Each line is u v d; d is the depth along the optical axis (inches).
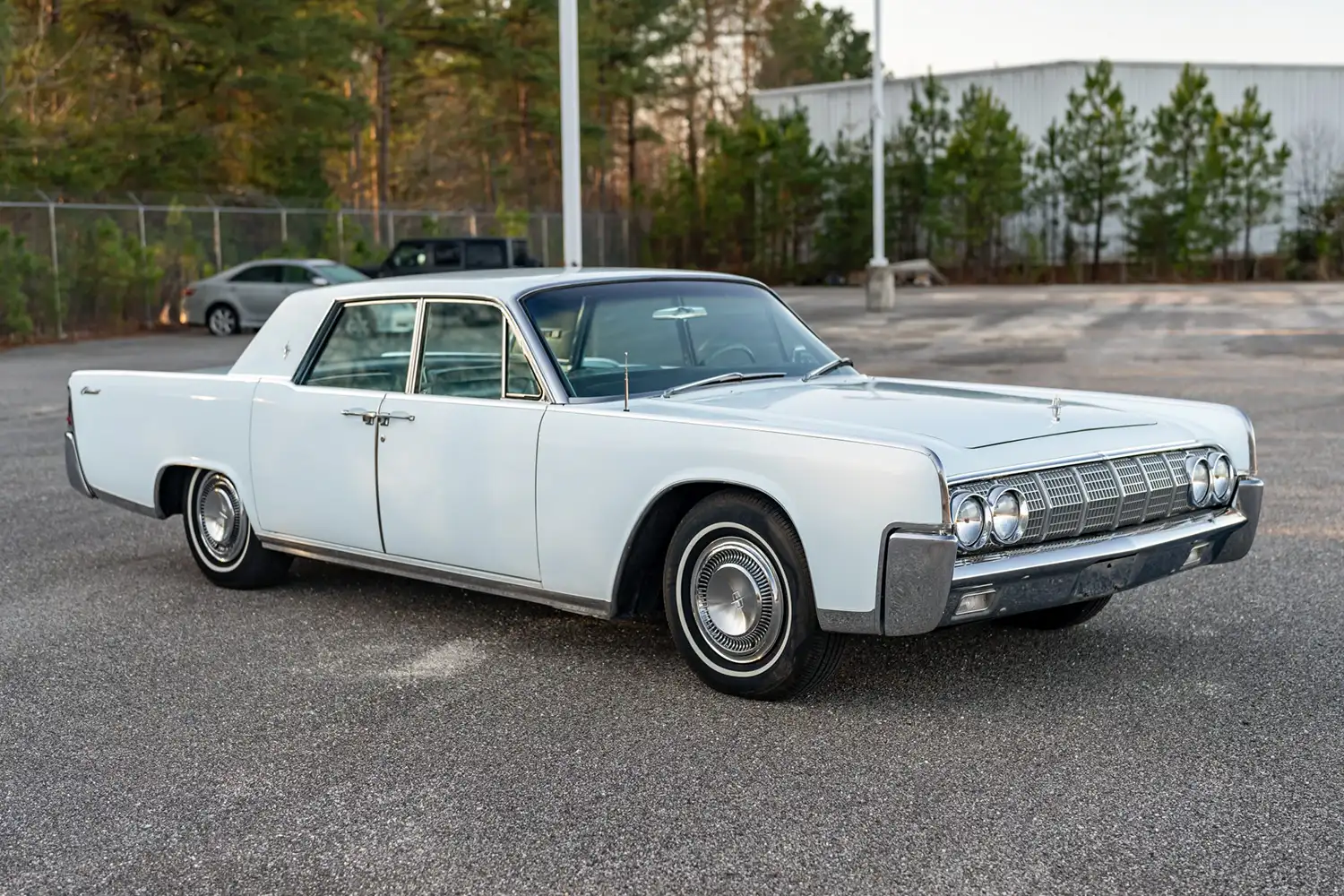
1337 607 236.8
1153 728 176.4
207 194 1374.3
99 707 193.0
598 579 200.2
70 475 284.8
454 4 1957.4
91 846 146.1
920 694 191.6
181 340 1036.5
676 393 207.8
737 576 187.5
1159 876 133.5
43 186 1279.5
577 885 134.2
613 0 2338.8
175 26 1401.3
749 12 3036.4
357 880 136.5
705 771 163.6
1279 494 342.0
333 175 2453.2
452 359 219.0
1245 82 2345.0
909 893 130.9
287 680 204.1
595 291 219.0
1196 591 249.6
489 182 2391.7
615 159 2928.2
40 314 1053.2
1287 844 140.4
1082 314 1238.9
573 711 187.0
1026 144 2237.9
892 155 2311.8
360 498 230.1
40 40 1387.8
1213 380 621.6
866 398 203.9
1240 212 2207.2
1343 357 748.0
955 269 2266.2
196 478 263.7
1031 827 145.7
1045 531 177.5
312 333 241.9
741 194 2352.4
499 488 209.8
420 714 187.2
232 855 143.1
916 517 167.3
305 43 1568.7
